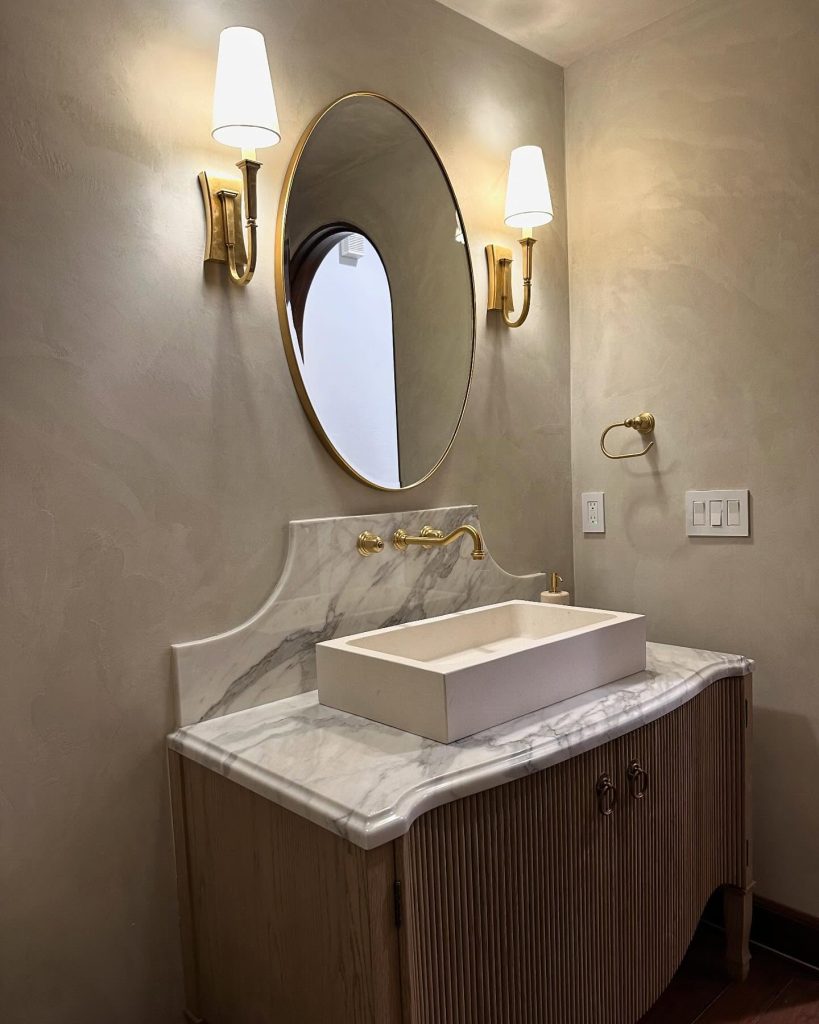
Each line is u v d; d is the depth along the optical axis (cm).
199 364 142
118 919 135
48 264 124
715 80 181
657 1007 167
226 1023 134
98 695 131
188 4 140
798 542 175
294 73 155
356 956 105
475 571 189
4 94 120
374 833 100
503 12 187
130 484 134
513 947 122
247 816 124
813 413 171
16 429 122
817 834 176
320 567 158
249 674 147
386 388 170
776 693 180
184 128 140
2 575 121
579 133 210
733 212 180
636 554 203
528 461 205
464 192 188
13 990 124
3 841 122
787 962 180
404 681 129
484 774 114
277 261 152
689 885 159
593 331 210
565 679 142
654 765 147
